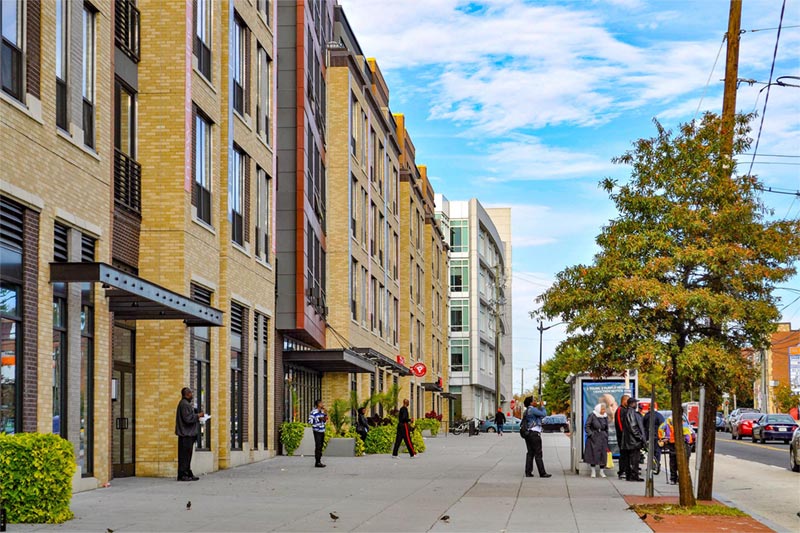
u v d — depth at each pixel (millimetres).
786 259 17422
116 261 21688
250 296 29875
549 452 40031
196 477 22375
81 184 18672
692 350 16484
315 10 40719
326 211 44188
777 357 92812
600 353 17188
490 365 112062
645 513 15539
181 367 23125
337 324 44375
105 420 19891
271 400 33000
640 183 17766
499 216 146500
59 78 18094
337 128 45219
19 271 16344
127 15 22609
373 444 37375
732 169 17734
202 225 24906
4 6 15859
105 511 15555
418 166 76000
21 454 13586
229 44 27438
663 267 16812
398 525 14438
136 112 23375
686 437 22922
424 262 76125
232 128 27812
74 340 18312
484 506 17281
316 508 16578
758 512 18688
